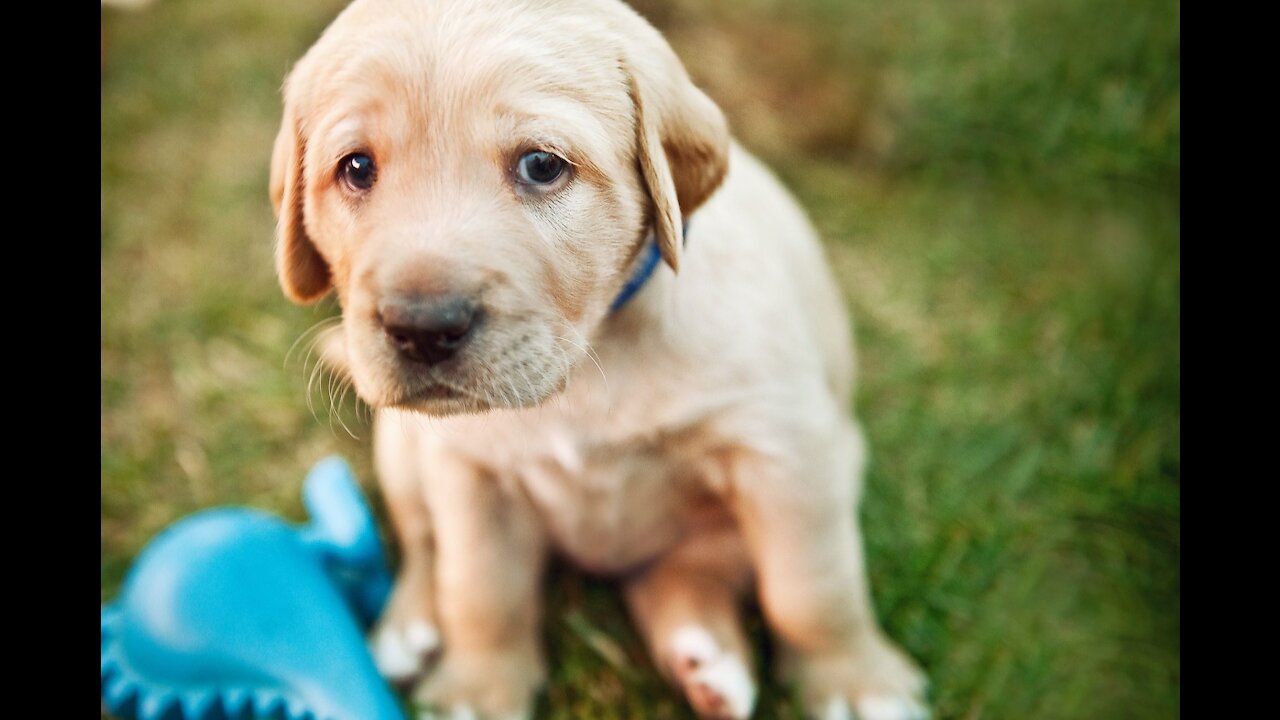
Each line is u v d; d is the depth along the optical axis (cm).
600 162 42
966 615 56
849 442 56
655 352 46
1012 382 65
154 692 48
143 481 62
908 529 59
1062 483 61
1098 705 54
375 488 61
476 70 41
